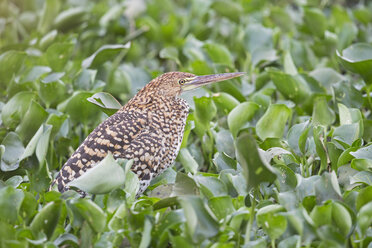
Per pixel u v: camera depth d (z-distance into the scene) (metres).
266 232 8.74
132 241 8.85
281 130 11.59
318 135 10.76
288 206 9.18
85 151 10.80
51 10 18.16
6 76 14.21
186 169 11.59
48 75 13.48
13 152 10.97
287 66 14.36
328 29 17.52
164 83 11.95
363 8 18.66
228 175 10.30
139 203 9.59
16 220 9.24
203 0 19.34
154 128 11.39
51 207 8.71
